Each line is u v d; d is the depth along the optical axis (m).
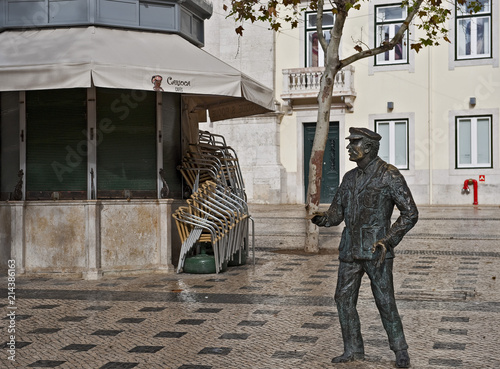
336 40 13.09
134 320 7.48
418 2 13.07
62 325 7.26
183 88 10.17
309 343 6.43
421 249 13.81
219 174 11.55
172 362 5.84
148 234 10.92
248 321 7.38
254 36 31.19
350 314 5.71
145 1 11.08
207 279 10.34
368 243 5.47
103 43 10.27
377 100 29.75
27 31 10.85
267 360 5.86
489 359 5.82
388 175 5.44
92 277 10.40
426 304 8.25
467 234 16.75
